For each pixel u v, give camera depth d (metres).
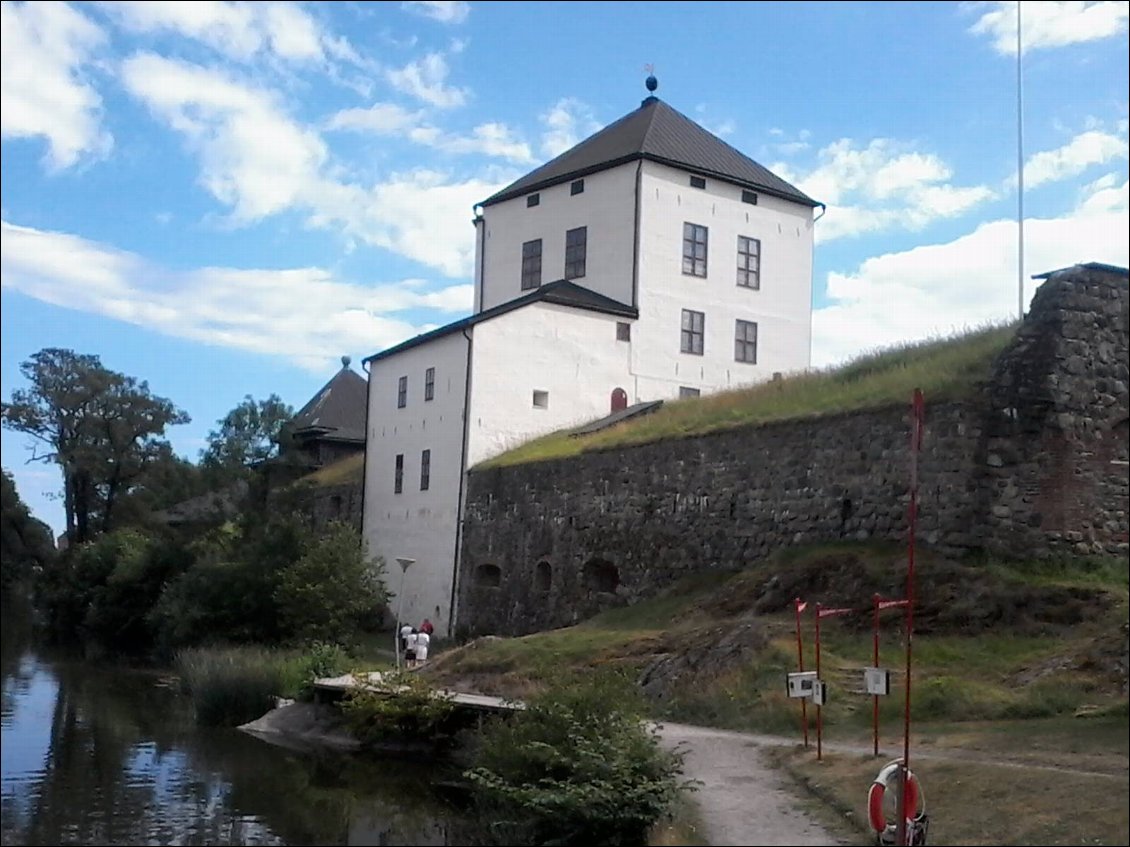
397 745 23.53
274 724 26.33
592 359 42.59
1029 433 22.25
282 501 48.50
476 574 38.06
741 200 47.09
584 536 32.91
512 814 15.52
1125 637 17.39
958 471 22.75
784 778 14.91
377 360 46.53
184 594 41.62
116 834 17.19
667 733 18.22
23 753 23.61
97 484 63.41
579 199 46.53
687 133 48.09
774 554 26.14
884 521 24.12
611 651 24.28
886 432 24.48
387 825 17.64
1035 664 18.23
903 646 20.16
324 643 32.84
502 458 38.72
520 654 25.92
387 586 42.94
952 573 21.36
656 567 30.06
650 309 44.19
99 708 30.38
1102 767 12.77
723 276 46.25
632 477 31.52
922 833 11.34
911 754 14.60
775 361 47.38
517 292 48.50
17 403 62.31
